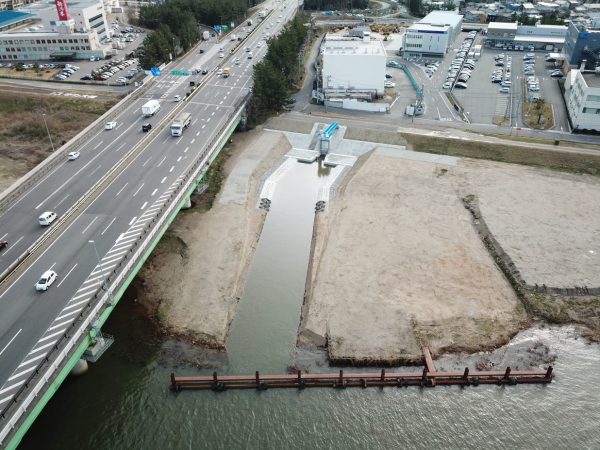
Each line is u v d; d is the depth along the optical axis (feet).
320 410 205.67
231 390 211.61
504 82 535.19
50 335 194.59
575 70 515.91
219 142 359.46
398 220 320.50
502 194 342.03
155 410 202.39
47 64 579.48
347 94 502.38
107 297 202.49
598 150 389.80
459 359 227.61
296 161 405.39
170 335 236.02
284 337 238.48
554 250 289.74
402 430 199.00
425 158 390.42
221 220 318.45
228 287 265.95
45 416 196.95
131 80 529.86
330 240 303.89
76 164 328.29
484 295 261.24
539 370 222.07
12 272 228.63
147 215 273.33
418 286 266.16
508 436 197.26
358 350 229.04
